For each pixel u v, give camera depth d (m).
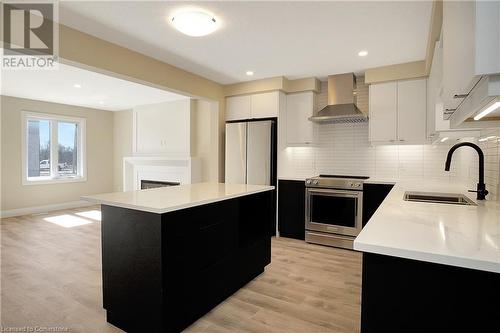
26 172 5.96
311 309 2.27
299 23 2.57
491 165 2.07
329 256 3.52
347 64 3.68
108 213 2.08
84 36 2.78
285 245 3.96
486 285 0.91
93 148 7.12
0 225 4.98
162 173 6.23
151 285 1.85
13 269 3.06
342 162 4.38
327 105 4.16
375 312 1.07
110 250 2.07
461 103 1.27
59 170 6.61
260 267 2.96
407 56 3.36
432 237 1.08
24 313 2.20
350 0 2.19
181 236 1.96
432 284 0.98
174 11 2.38
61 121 6.59
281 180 4.33
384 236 1.09
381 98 3.76
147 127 6.46
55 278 2.83
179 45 3.09
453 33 1.20
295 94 4.42
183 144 5.83
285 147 4.52
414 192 2.39
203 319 2.14
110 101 6.18
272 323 2.08
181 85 3.90
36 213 6.01
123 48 3.13
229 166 4.58
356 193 3.73
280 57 3.44
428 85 3.37
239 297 2.48
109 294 2.08
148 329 1.88
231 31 2.74
